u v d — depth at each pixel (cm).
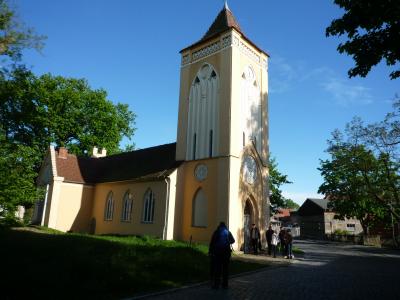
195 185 2817
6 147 2692
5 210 2719
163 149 3512
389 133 3456
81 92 4725
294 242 5078
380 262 2330
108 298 925
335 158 3972
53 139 4434
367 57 1170
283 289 1188
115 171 3894
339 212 5316
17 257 1207
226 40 2877
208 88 2945
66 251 1398
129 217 3284
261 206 2875
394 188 3669
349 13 1116
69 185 3831
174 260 1476
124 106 5156
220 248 1188
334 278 1482
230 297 1037
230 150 2608
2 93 3003
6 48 2717
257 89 3095
